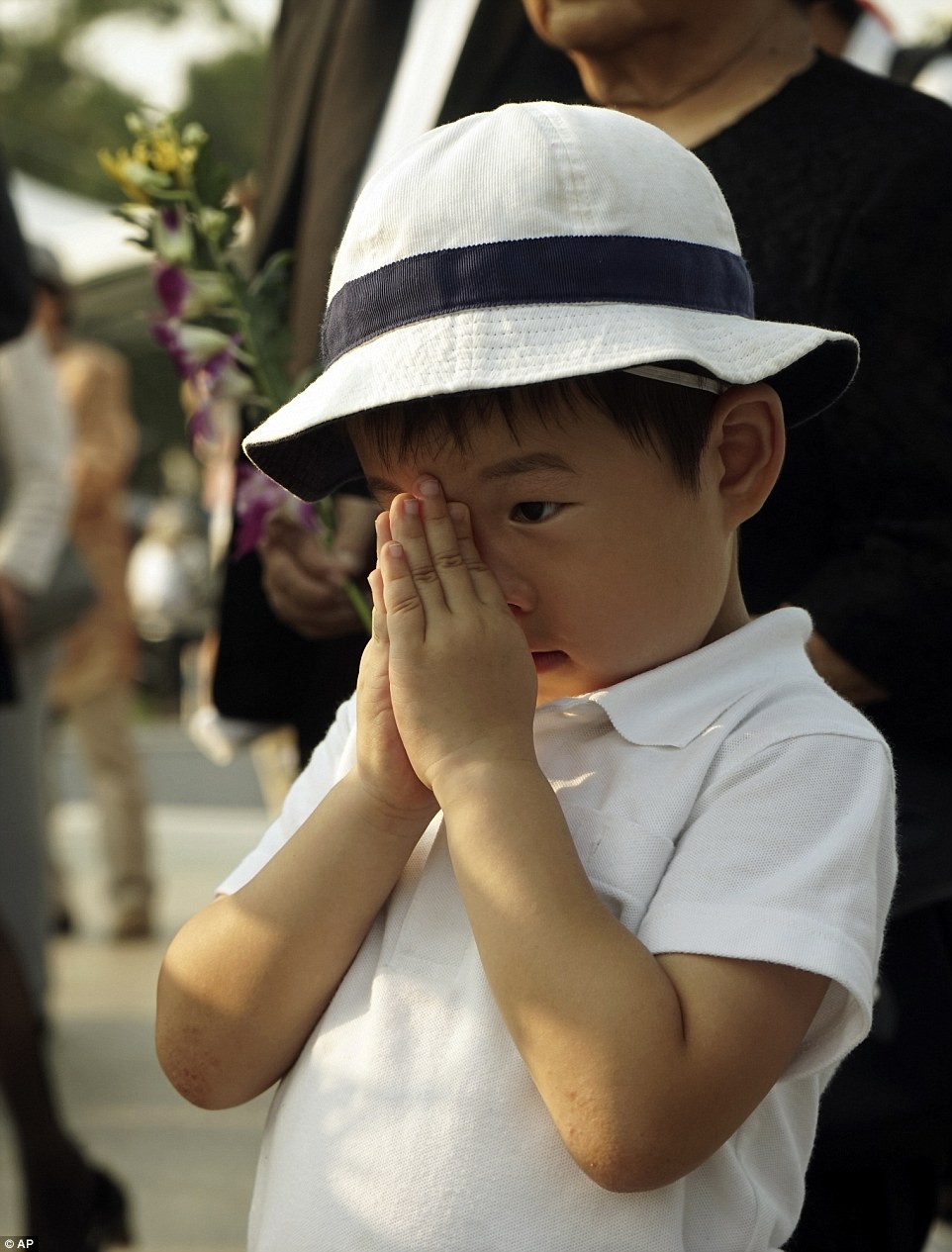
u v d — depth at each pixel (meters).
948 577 1.62
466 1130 1.19
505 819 1.19
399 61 2.31
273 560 2.13
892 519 1.67
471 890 1.18
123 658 5.01
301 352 2.16
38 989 3.19
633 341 1.17
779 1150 1.30
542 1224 1.17
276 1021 1.31
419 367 1.19
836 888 1.18
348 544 2.10
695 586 1.25
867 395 1.64
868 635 1.64
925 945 1.64
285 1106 1.29
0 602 3.26
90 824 7.81
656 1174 1.12
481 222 1.21
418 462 1.23
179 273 1.89
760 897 1.18
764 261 1.69
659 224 1.23
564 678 1.30
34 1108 2.70
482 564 1.24
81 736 5.03
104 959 4.87
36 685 3.30
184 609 13.61
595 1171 1.13
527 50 2.16
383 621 1.31
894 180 1.66
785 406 1.45
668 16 1.74
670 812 1.23
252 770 9.76
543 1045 1.14
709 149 1.76
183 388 2.24
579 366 1.15
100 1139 3.33
